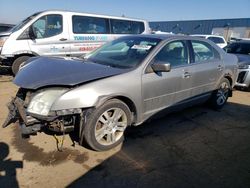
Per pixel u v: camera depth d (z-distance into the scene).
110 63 3.89
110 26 9.01
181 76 4.20
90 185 2.76
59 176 2.87
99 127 3.34
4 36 7.41
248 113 5.43
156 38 4.23
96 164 3.14
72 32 8.06
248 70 7.11
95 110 3.17
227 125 4.67
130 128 4.23
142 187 2.78
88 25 8.43
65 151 3.36
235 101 6.32
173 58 4.18
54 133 3.44
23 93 3.31
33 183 2.73
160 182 2.88
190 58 4.50
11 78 7.64
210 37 16.95
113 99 3.36
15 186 2.67
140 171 3.06
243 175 3.10
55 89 3.02
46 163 3.09
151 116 3.93
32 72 3.37
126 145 3.64
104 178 2.89
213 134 4.23
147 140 3.84
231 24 35.22
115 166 3.12
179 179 2.95
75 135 3.75
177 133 4.17
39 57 4.17
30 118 3.02
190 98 4.59
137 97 3.57
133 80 3.49
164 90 3.96
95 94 3.09
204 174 3.08
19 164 3.04
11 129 3.91
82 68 3.43
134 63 3.73
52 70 3.34
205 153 3.58
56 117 2.94
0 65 7.61
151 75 3.72
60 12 7.82
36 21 7.48
